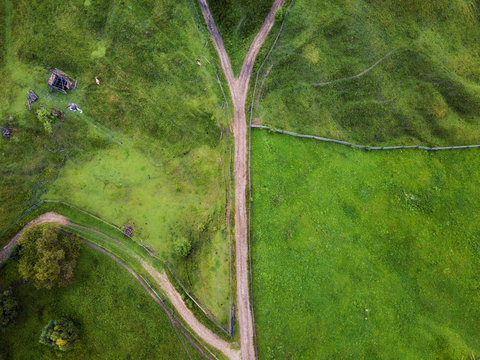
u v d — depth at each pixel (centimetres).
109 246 3550
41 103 3678
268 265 3450
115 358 3403
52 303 3497
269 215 3544
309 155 3691
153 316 3428
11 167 3628
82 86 3719
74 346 3366
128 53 3734
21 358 3406
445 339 3369
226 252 3475
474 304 3447
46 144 3688
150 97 3744
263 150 3662
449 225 3606
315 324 3353
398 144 3741
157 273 3488
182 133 3738
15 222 3572
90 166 3694
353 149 3719
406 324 3391
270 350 3303
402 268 3503
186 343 3356
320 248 3500
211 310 3381
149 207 3616
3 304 3300
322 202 3600
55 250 3275
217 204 3584
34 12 3716
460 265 3528
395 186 3672
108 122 3728
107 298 3484
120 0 3719
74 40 3712
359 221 3581
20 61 3703
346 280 3450
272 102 3753
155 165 3697
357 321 3372
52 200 3631
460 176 3712
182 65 3762
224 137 3684
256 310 3372
